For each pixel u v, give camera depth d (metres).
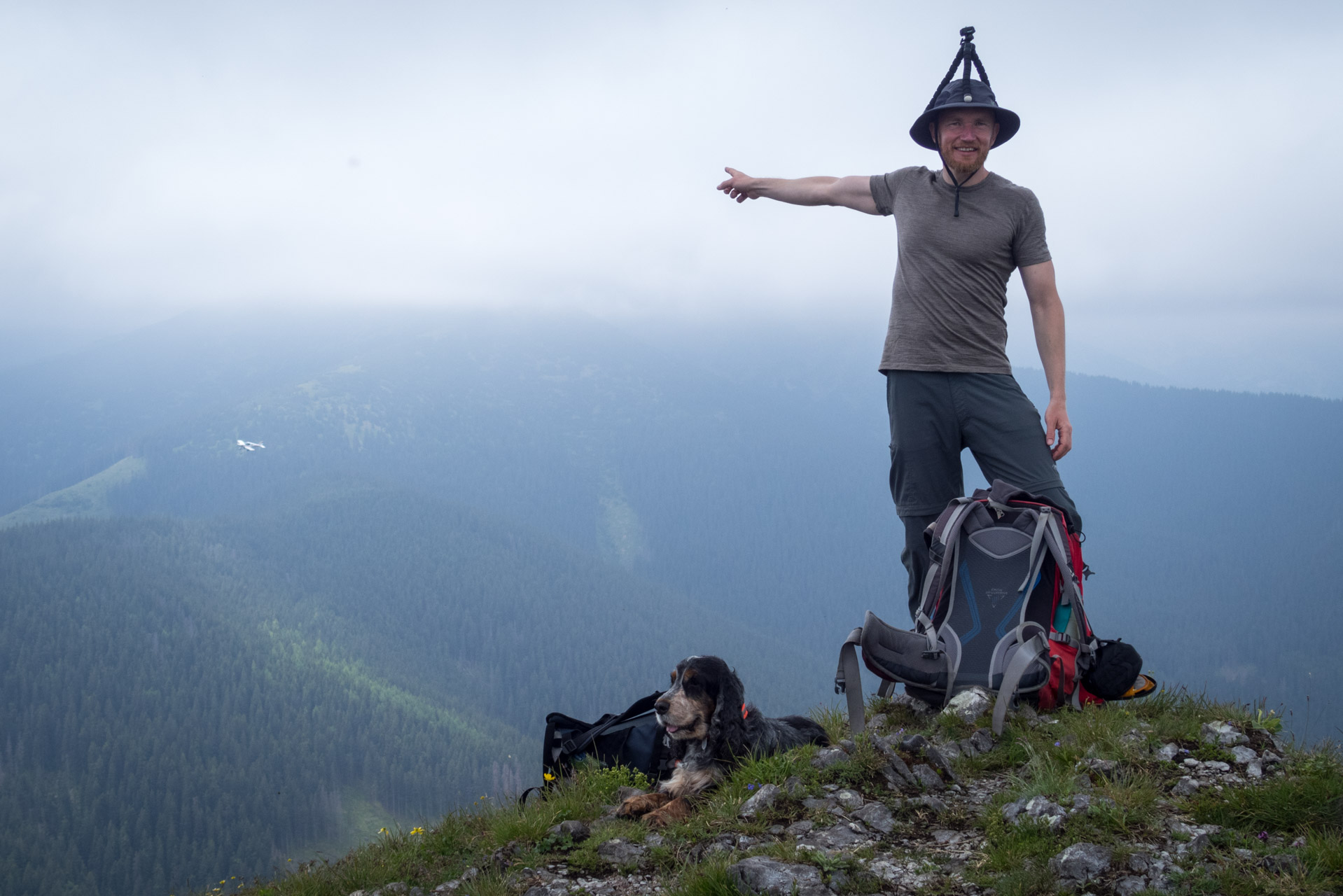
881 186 4.56
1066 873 2.66
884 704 4.52
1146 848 2.77
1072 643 4.02
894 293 4.55
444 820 4.50
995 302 4.28
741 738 3.96
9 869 131.12
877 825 3.17
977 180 4.26
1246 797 2.96
